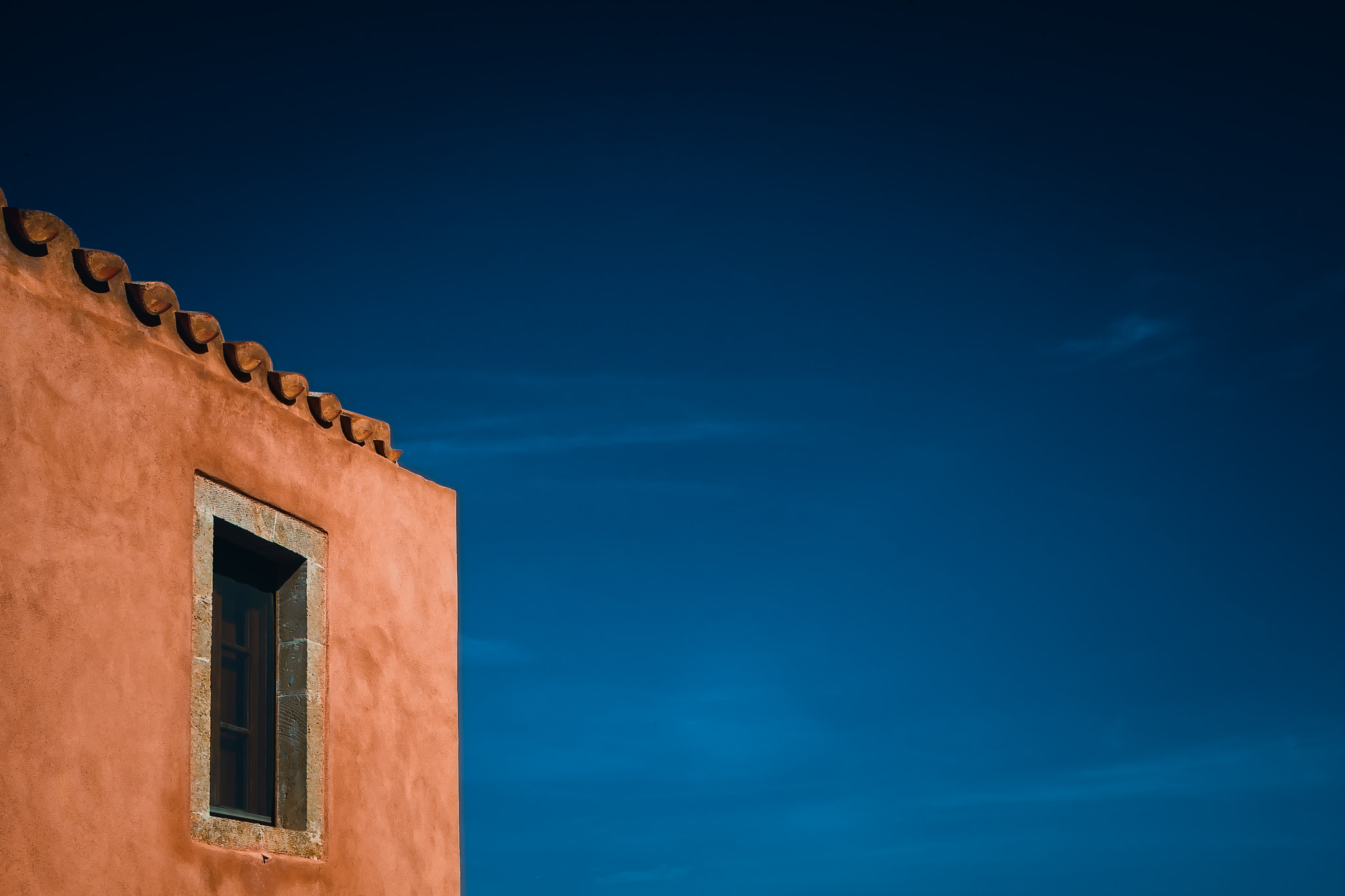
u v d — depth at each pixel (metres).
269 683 7.66
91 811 6.03
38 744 5.83
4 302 6.00
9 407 5.95
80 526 6.22
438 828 8.66
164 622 6.62
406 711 8.52
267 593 7.76
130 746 6.30
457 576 9.32
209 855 6.67
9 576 5.83
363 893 7.84
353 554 8.24
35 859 5.73
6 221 6.11
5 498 5.87
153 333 6.88
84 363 6.38
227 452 7.26
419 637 8.78
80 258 6.43
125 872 6.15
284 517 7.68
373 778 8.10
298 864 7.31
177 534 6.80
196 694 6.76
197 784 6.68
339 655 7.97
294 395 7.85
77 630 6.11
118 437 6.52
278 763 7.55
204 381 7.17
